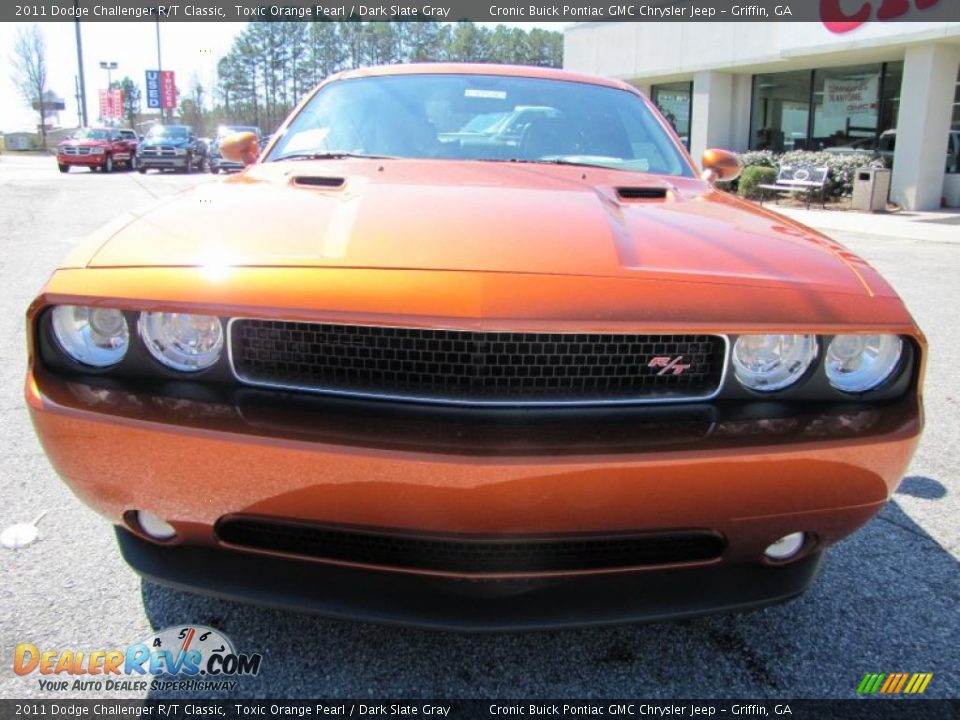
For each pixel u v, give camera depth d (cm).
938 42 1441
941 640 210
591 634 209
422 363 159
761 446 156
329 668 193
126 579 228
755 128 1980
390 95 311
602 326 156
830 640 209
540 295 158
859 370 170
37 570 231
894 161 1547
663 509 157
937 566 248
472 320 154
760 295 166
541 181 240
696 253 180
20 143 5731
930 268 836
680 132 2167
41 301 169
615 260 171
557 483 150
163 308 161
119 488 165
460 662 196
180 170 2809
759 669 197
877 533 270
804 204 1614
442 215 189
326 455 151
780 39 1681
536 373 159
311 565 169
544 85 324
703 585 174
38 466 304
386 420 156
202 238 180
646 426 158
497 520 153
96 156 2691
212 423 155
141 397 162
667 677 193
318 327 161
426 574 164
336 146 288
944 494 301
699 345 164
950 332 553
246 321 164
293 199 210
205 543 172
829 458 159
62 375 169
